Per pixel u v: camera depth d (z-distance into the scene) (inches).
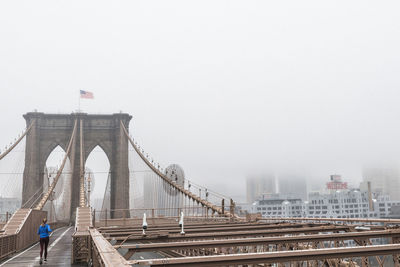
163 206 2388.0
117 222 1797.5
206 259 330.0
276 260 350.3
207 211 1803.6
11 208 3978.8
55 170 3088.1
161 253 1299.2
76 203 4345.5
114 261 258.7
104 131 4827.8
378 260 527.2
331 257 360.8
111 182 4653.1
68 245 1191.6
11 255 885.2
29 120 4672.7
